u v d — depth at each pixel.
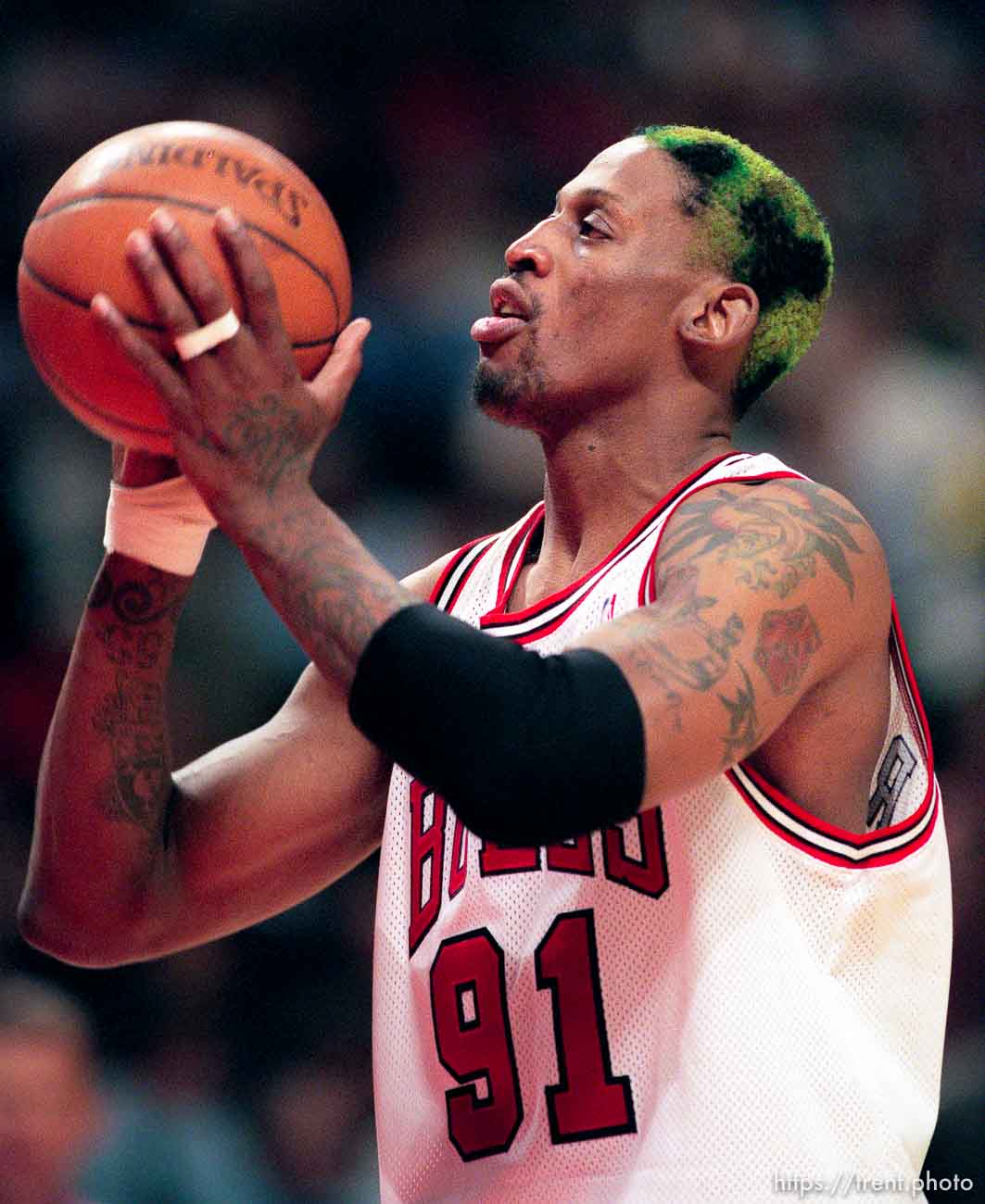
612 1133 7.12
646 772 6.38
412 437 24.95
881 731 7.62
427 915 7.84
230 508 6.72
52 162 27.27
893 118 31.28
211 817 8.37
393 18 29.31
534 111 29.44
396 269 27.16
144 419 7.08
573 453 8.26
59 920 8.27
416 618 6.49
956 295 29.73
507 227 28.31
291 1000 19.55
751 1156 6.95
